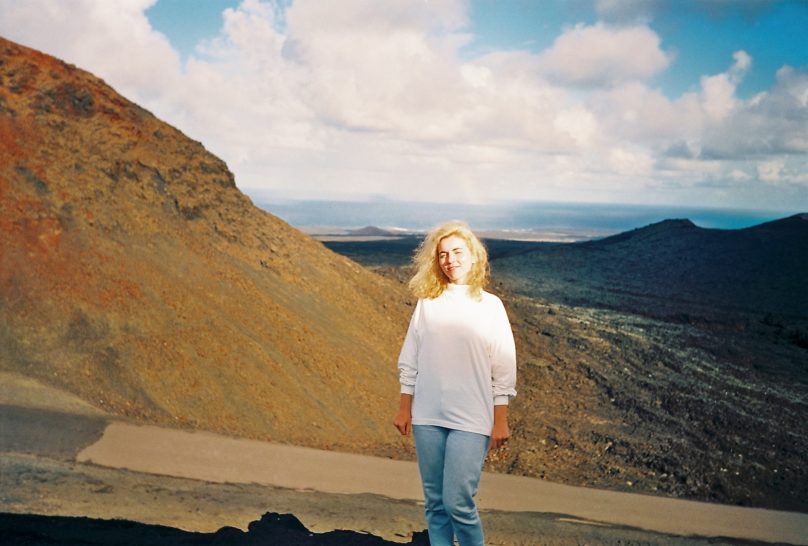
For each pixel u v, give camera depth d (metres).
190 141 14.66
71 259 9.74
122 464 5.76
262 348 10.50
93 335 8.84
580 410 14.45
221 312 10.77
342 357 11.93
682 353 20.17
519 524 6.35
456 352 2.78
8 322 8.47
